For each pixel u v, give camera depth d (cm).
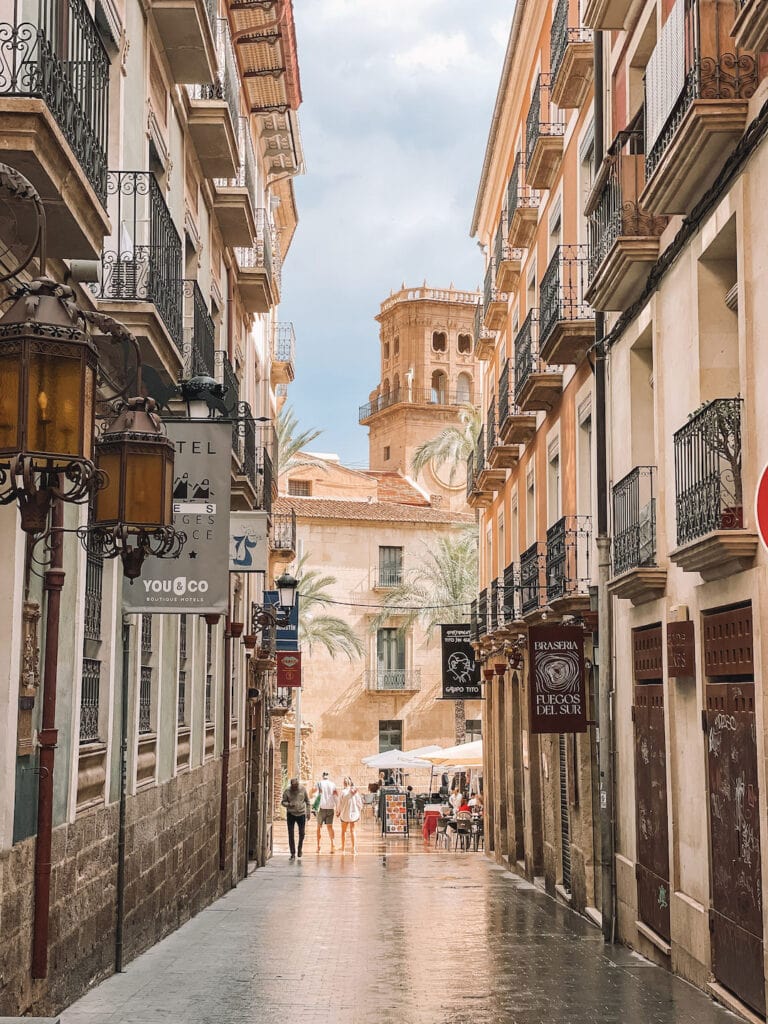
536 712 1548
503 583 2456
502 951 1238
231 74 1773
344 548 5378
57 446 462
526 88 2406
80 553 960
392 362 7575
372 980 1030
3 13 721
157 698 1359
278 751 4703
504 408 2409
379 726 5356
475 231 3391
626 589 1269
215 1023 839
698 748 1073
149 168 1341
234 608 2203
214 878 1845
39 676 839
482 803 3581
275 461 3366
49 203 684
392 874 2420
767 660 869
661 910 1191
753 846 907
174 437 1136
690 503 1023
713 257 1065
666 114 1060
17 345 461
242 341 2389
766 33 772
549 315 1805
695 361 1073
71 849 930
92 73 792
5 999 755
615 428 1456
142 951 1209
